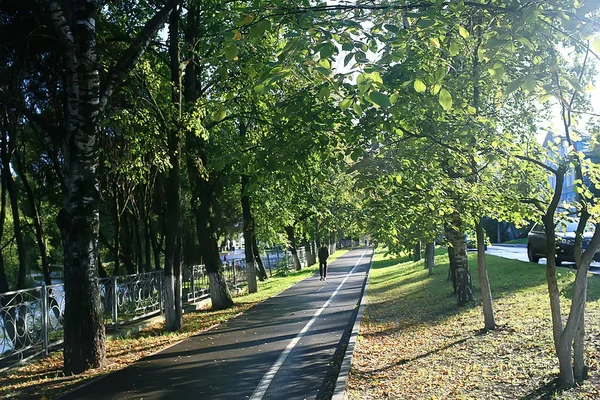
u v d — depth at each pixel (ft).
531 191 21.26
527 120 27.45
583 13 14.23
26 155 65.51
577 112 18.63
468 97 26.17
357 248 296.10
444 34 17.44
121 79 32.53
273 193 71.36
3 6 39.01
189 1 45.21
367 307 52.70
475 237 34.63
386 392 22.02
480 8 16.52
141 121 45.32
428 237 29.19
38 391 26.00
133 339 41.57
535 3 14.52
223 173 61.00
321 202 68.08
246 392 23.91
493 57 15.07
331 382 25.03
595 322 25.98
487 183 21.49
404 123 20.39
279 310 55.42
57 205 72.13
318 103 19.52
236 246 309.22
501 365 22.86
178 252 46.47
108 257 113.09
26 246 88.22
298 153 19.53
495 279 52.29
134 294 49.93
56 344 36.17
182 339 40.29
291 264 154.81
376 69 12.66
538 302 34.68
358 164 20.12
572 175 21.67
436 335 33.22
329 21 14.32
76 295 30.45
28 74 44.47
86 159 30.86
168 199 45.96
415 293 57.00
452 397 19.89
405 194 22.16
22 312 32.50
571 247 55.77
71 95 30.58
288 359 30.66
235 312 56.54
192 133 54.03
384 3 17.94
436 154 21.02
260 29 14.32
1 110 45.09
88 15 30.45
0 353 29.94
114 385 26.35
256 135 55.31
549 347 23.58
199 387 25.17
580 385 18.47
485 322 30.91
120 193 77.15
